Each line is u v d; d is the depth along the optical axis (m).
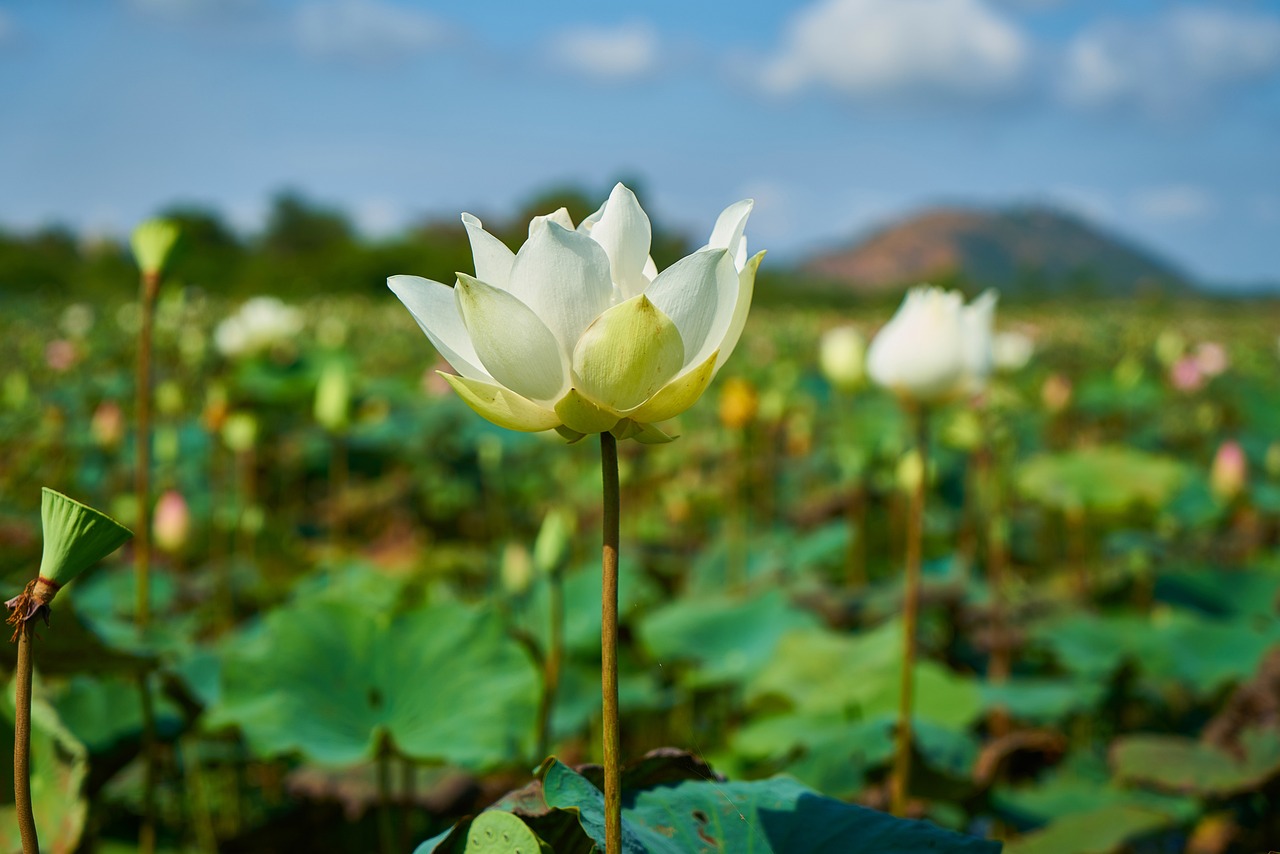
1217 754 1.93
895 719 1.94
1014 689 2.27
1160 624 2.42
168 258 1.72
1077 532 3.02
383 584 2.16
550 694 1.96
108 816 1.96
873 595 2.61
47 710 1.53
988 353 1.80
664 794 1.33
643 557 3.07
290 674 1.75
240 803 2.09
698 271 1.14
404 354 7.64
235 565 2.76
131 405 4.58
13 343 7.29
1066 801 2.01
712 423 4.85
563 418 1.16
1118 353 9.23
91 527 1.14
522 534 3.62
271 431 4.29
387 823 1.73
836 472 4.06
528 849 1.21
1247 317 19.56
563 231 1.13
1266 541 3.40
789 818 1.32
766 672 2.20
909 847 1.29
